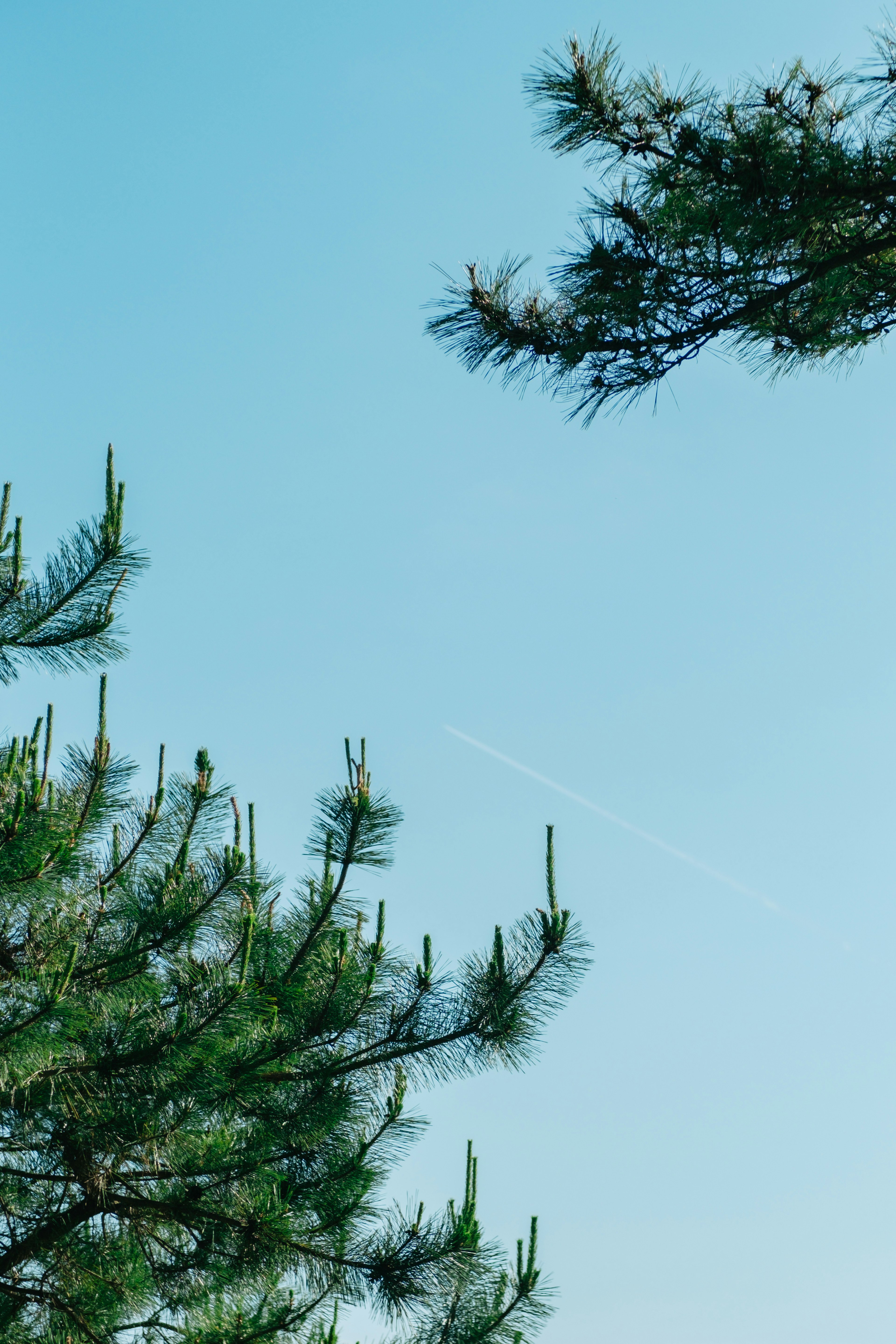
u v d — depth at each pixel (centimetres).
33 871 539
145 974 621
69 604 621
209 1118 645
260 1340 655
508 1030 663
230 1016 593
